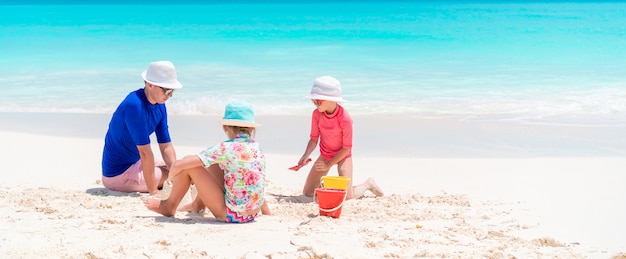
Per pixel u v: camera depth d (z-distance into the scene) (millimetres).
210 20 32688
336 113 6742
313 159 8445
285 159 8461
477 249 4711
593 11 36375
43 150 8875
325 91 6691
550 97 12992
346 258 4438
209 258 4434
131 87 14758
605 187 6879
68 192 6645
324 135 6898
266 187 7188
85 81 15617
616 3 46000
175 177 5527
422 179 7414
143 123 6602
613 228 5387
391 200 6438
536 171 7676
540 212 5926
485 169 7832
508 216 5805
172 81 6637
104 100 13258
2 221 5289
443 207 6137
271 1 54656
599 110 11703
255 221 5559
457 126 10461
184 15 36188
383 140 9516
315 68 17578
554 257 4582
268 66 18031
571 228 5398
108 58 19750
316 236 4969
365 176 7602
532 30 26109
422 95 13461
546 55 19500
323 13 36969
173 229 5148
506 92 13641
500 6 43594
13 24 31547
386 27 28484
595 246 4895
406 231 5188
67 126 10641
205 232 5074
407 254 4566
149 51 21500
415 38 24609
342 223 5449
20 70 17438
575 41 22453
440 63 18438
